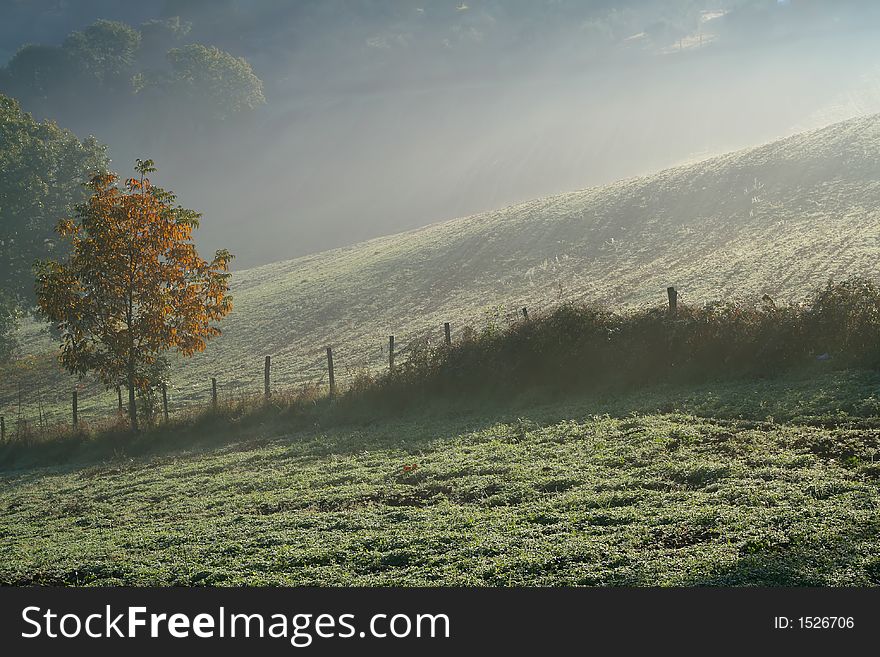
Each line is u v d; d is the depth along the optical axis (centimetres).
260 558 1423
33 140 7844
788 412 1791
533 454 1873
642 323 2438
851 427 1627
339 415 2914
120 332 3475
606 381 2417
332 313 6594
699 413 1925
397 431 2500
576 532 1316
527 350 2602
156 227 3456
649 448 1722
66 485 2678
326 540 1480
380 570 1295
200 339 3612
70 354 3531
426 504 1652
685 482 1489
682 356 2317
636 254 5819
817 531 1135
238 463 2486
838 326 2100
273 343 6209
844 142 6481
